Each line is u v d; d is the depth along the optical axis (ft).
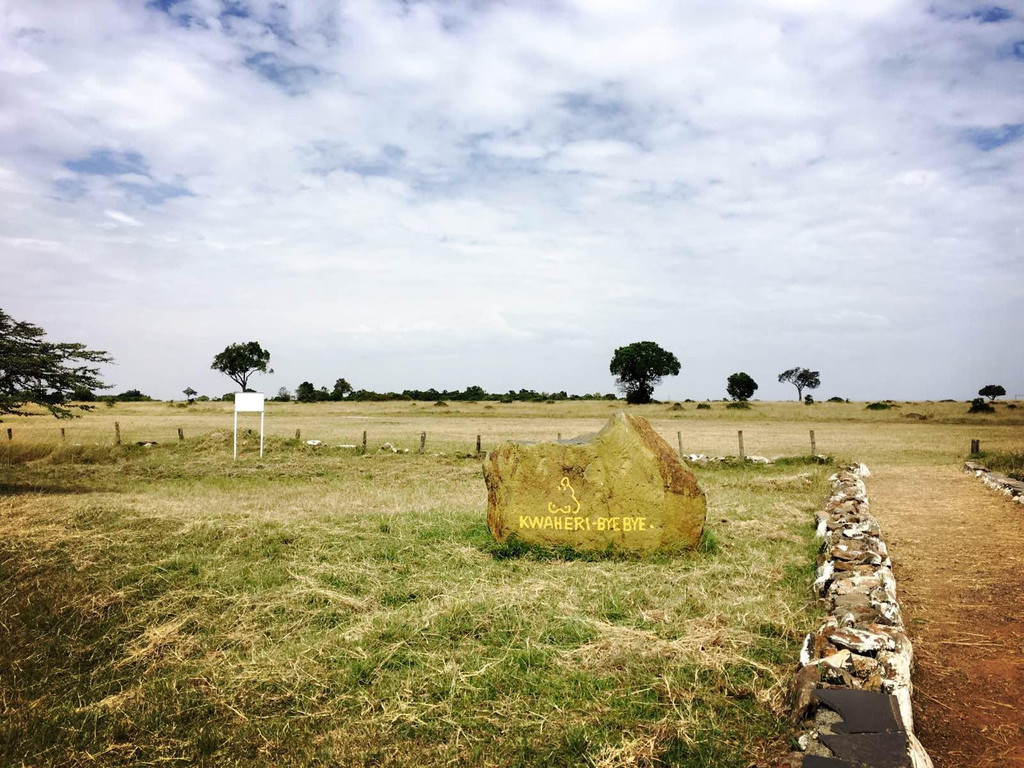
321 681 19.07
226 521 38.63
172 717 17.53
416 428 140.77
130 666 20.90
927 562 31.37
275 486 59.21
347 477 66.44
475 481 62.75
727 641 20.84
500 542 34.22
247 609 25.08
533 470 33.81
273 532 36.04
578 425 155.84
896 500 49.11
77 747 16.34
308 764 15.35
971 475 63.05
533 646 20.97
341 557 31.83
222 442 90.38
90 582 28.14
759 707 16.84
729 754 14.97
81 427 134.00
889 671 17.17
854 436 119.44
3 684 19.63
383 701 17.97
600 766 14.74
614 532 32.96
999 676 19.24
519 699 17.76
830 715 15.25
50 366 55.01
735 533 37.40
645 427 34.68
